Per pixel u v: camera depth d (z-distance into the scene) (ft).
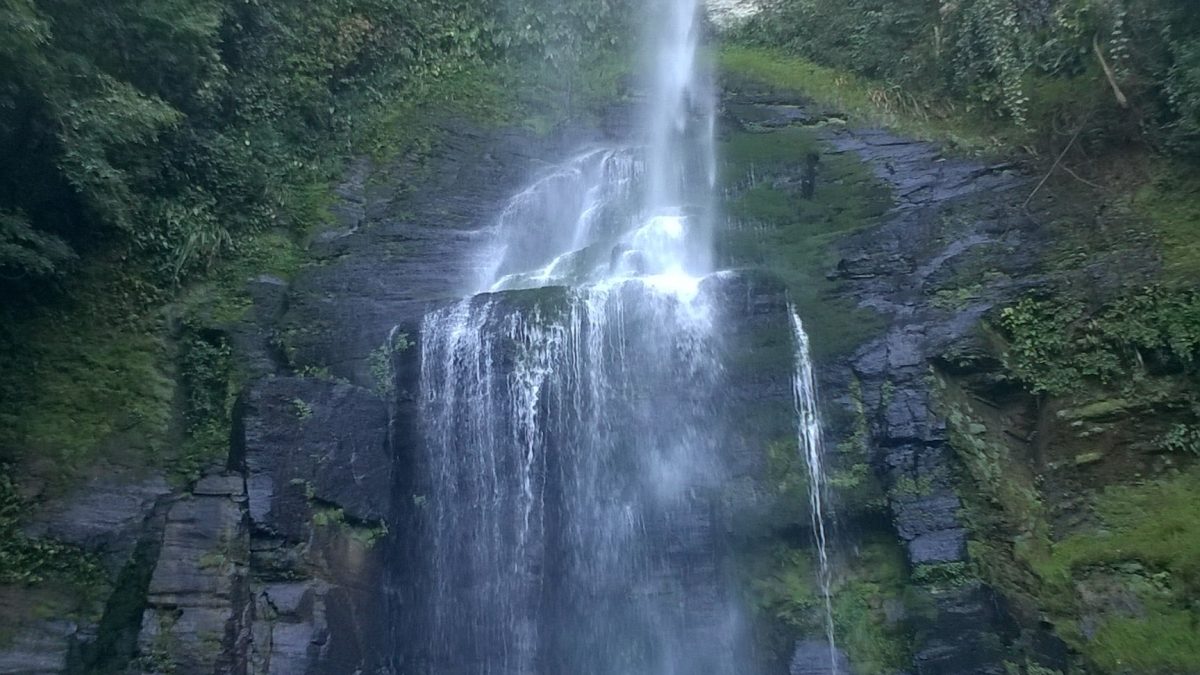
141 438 35.94
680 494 35.45
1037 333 37.01
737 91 58.13
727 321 37.70
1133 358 35.60
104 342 37.60
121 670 30.40
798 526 34.47
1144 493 34.14
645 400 36.65
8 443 33.68
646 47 61.72
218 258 42.24
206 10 45.37
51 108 35.06
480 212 50.26
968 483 33.78
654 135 56.95
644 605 34.55
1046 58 46.21
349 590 33.73
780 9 62.23
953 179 44.16
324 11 53.52
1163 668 30.35
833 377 36.88
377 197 49.67
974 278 38.68
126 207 39.47
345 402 36.35
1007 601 31.76
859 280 39.78
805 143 50.80
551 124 56.75
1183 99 39.52
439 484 36.55
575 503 35.88
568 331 37.14
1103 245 38.01
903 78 53.72
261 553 32.63
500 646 34.91
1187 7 40.83
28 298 36.91
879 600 33.14
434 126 54.13
